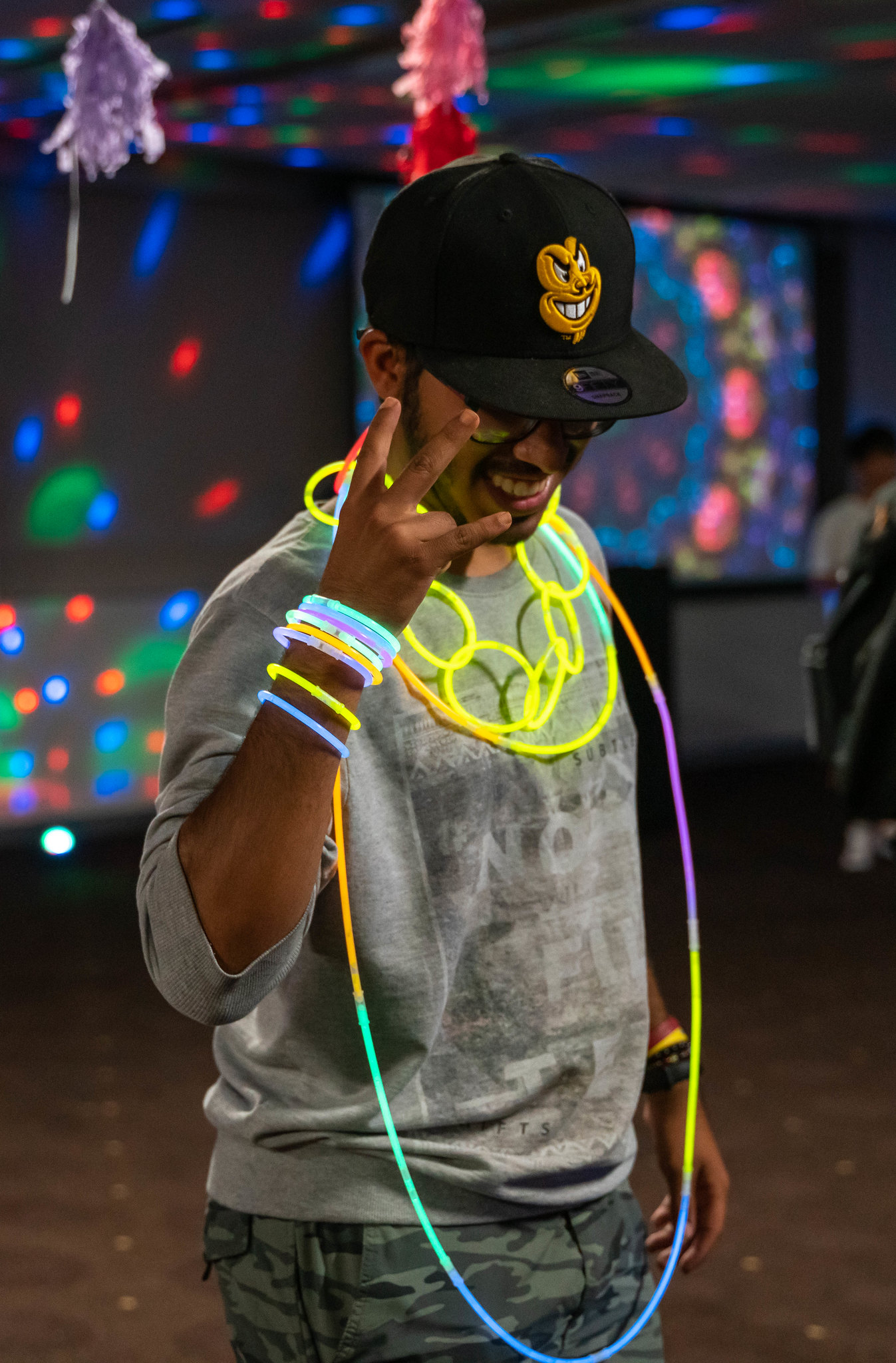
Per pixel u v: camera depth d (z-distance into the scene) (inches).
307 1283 46.8
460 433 38.6
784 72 230.7
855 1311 107.0
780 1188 127.3
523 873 49.1
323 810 38.9
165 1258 116.5
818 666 163.6
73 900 239.3
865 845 250.7
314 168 302.8
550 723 51.0
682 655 348.5
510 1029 48.9
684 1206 54.9
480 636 50.3
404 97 238.8
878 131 274.5
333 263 309.9
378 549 38.1
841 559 283.7
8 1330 105.0
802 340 369.1
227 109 249.0
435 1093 48.0
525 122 264.5
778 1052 161.8
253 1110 48.1
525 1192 48.4
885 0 193.0
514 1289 48.0
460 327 44.8
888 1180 128.7
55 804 281.6
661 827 277.4
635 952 52.6
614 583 263.6
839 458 372.5
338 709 38.3
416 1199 45.7
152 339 289.7
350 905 46.0
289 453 307.1
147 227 287.1
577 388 44.4
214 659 45.3
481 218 44.6
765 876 246.4
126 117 69.8
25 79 229.9
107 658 286.2
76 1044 168.2
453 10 67.9
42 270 277.6
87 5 190.9
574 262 44.5
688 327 348.8
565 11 197.6
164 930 39.5
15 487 277.3
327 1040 47.4
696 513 351.3
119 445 287.3
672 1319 106.3
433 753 47.1
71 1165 134.0
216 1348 103.1
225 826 38.7
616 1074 51.3
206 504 297.6
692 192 333.4
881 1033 167.6
